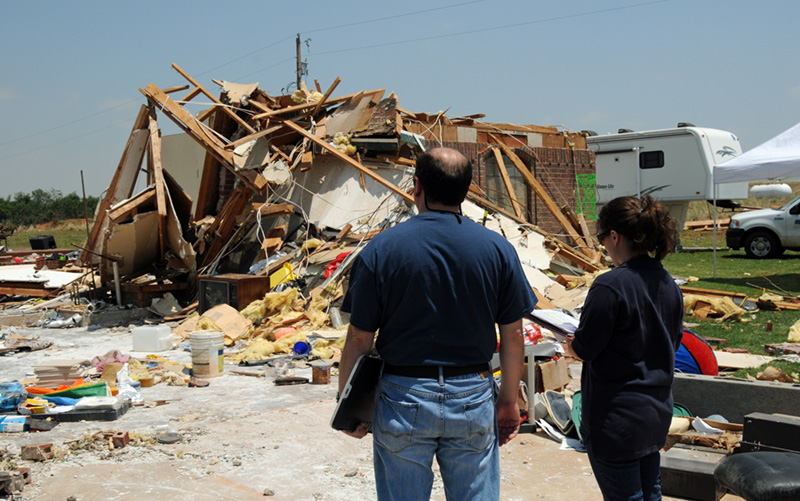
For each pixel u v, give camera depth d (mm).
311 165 13617
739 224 21188
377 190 13266
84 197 14352
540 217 17828
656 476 3004
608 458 2855
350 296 2637
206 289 11469
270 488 4426
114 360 8148
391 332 2588
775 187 25141
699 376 5449
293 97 14758
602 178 25750
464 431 2535
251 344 9141
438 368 2531
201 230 13648
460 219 2654
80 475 4633
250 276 11125
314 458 5000
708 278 15805
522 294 2674
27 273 16062
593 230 19453
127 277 13367
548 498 4254
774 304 11484
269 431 5648
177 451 5125
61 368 6930
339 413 2633
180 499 4246
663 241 2963
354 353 2623
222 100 14875
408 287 2520
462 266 2533
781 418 4305
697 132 23688
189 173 18453
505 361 2719
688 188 24078
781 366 7449
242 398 6816
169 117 13109
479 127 17516
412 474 2562
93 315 11844
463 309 2537
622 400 2844
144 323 11773
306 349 8922
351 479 4586
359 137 13961
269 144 13812
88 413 5977
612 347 2904
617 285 2875
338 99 14891
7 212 59125
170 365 8289
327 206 13445
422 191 2689
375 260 2570
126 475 4641
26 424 5715
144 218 12141
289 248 12797
